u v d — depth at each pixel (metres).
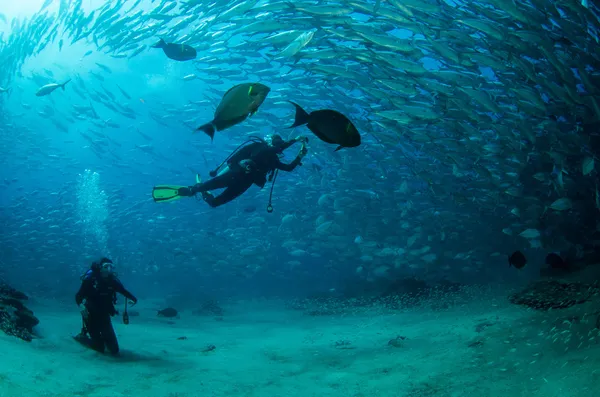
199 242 16.28
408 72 8.66
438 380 4.34
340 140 2.75
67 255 19.28
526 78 8.66
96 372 4.61
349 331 8.13
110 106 19.31
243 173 4.44
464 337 6.03
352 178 13.09
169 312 10.88
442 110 9.31
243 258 14.51
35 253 18.31
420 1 7.41
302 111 2.70
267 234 16.19
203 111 27.78
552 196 10.77
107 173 36.72
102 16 14.55
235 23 10.10
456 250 13.75
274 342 7.44
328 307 11.92
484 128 10.31
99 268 5.88
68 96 28.89
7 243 19.55
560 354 4.34
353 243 13.41
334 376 4.97
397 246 13.27
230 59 11.76
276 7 8.15
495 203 11.09
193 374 4.97
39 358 4.53
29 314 6.46
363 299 12.30
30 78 25.38
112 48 14.73
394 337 7.02
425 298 11.07
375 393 4.23
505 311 7.25
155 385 4.41
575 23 7.60
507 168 10.59
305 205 15.10
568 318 5.56
